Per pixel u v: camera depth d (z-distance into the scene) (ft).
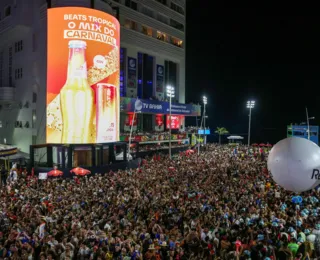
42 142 141.08
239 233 42.70
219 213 50.83
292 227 44.06
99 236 41.22
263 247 36.47
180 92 243.19
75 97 121.90
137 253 36.42
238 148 192.54
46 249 37.60
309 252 38.40
